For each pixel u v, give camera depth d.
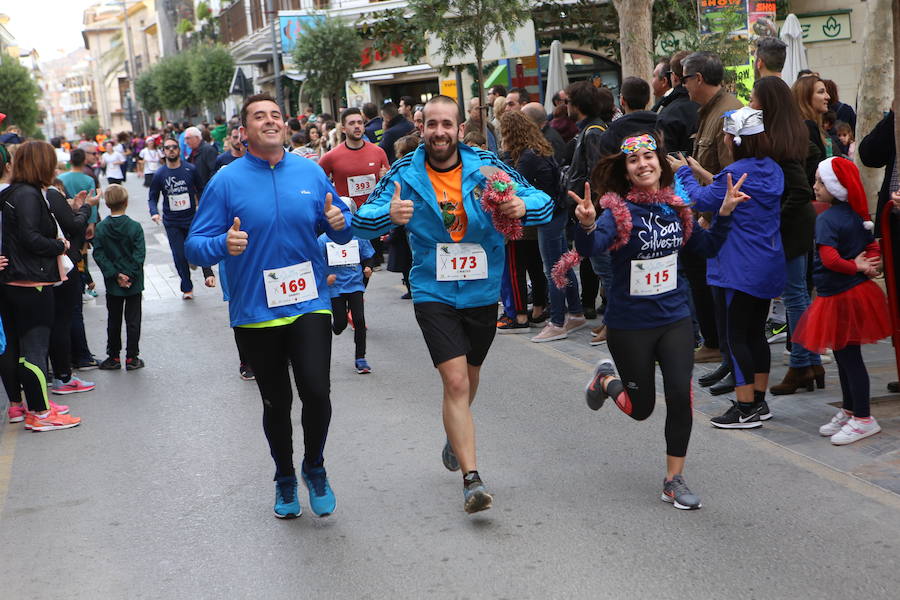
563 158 9.58
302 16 25.52
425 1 13.41
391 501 5.05
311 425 4.67
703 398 6.55
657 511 4.68
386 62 26.09
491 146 11.69
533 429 6.13
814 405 6.20
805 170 6.99
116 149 30.23
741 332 5.77
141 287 8.87
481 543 4.43
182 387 8.03
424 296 4.80
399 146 9.94
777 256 5.67
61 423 7.01
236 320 4.66
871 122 8.54
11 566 4.56
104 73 116.50
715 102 6.85
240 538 4.70
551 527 4.56
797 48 13.28
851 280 5.45
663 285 4.77
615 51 21.38
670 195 4.74
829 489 4.81
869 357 7.36
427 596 3.95
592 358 7.99
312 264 4.68
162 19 67.88
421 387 7.41
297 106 32.53
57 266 7.07
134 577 4.35
